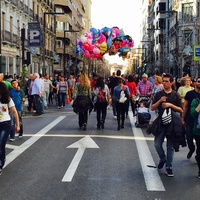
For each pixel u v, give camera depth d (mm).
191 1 52469
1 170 7820
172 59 50219
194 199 6266
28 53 26656
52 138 12047
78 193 6516
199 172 7559
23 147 10602
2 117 7719
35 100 19062
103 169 8172
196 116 7453
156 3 88500
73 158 9188
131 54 37844
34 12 49625
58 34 66688
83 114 13961
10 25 38906
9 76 19438
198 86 8461
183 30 52375
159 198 6285
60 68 69812
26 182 7188
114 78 19141
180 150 10336
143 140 11820
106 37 35812
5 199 6215
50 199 6203
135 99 16375
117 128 14312
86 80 13719
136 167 8383
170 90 7703
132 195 6430
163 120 7629
